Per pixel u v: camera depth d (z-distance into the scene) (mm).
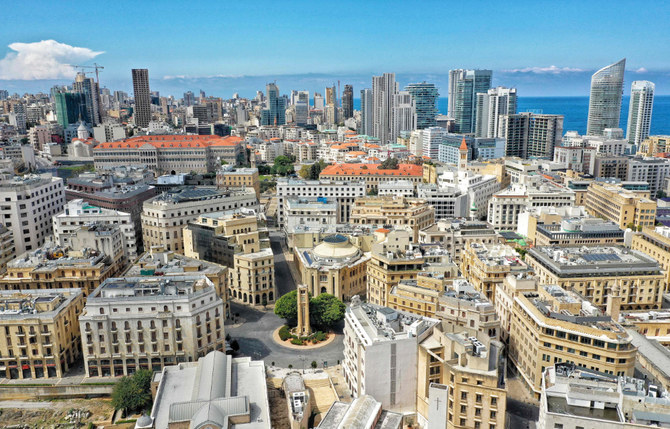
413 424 177750
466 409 160500
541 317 185375
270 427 157625
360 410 158625
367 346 169750
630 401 137625
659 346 194000
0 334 197875
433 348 171500
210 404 158375
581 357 175875
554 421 140375
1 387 196125
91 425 181000
